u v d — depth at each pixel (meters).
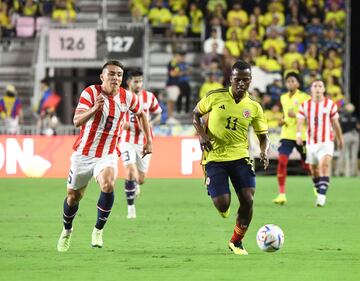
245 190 23.34
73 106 71.94
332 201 42.44
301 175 61.25
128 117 33.75
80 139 23.84
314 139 39.72
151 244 26.22
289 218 34.28
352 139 62.16
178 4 73.50
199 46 73.06
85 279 19.73
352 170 62.72
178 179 56.81
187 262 22.45
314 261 22.80
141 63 69.50
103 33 68.00
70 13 72.56
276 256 23.70
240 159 23.59
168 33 72.88
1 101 65.12
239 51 68.81
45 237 27.94
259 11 71.06
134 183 34.03
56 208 38.03
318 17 72.69
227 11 74.06
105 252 24.38
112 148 24.03
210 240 27.25
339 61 70.88
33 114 68.44
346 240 27.53
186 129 59.91
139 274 20.44
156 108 34.62
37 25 73.12
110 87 23.58
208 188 23.69
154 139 55.66
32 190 47.47
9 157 55.12
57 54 68.19
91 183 52.66
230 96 23.59
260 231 23.73
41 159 55.31
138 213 36.00
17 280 19.62
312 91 39.59
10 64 73.81
